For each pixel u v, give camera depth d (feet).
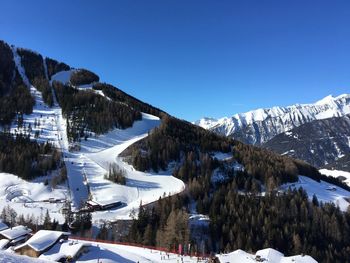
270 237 455.63
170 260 299.99
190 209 540.11
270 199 560.20
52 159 649.20
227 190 585.63
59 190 586.86
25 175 604.49
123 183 622.13
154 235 423.64
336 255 461.37
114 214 520.42
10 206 510.99
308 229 495.41
